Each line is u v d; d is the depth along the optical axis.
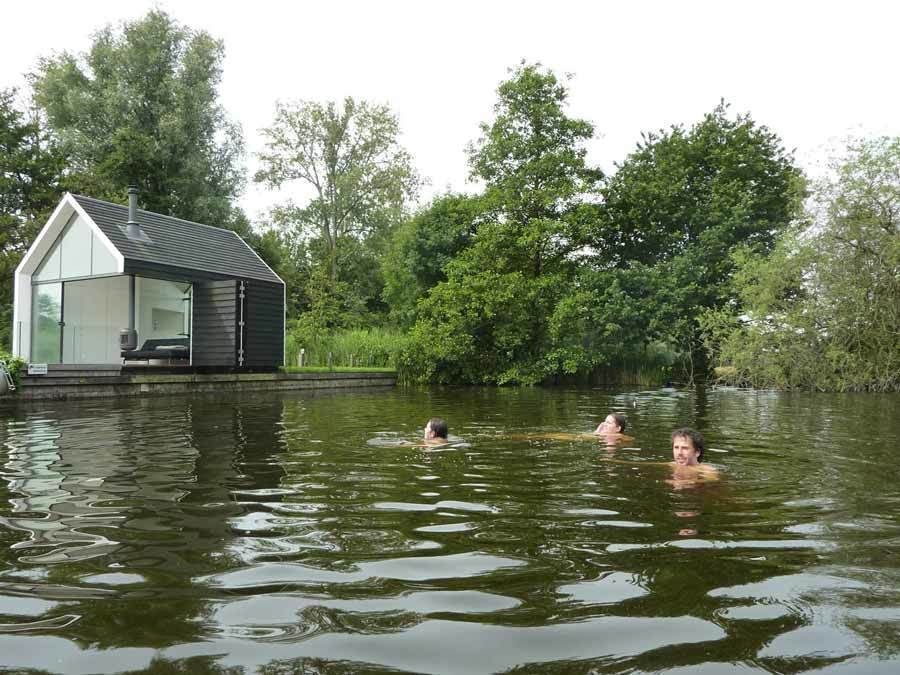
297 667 2.04
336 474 5.48
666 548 3.35
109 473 5.52
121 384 16.78
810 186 21.69
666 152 31.34
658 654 2.13
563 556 3.21
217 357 20.70
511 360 26.38
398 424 9.77
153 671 2.01
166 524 3.84
